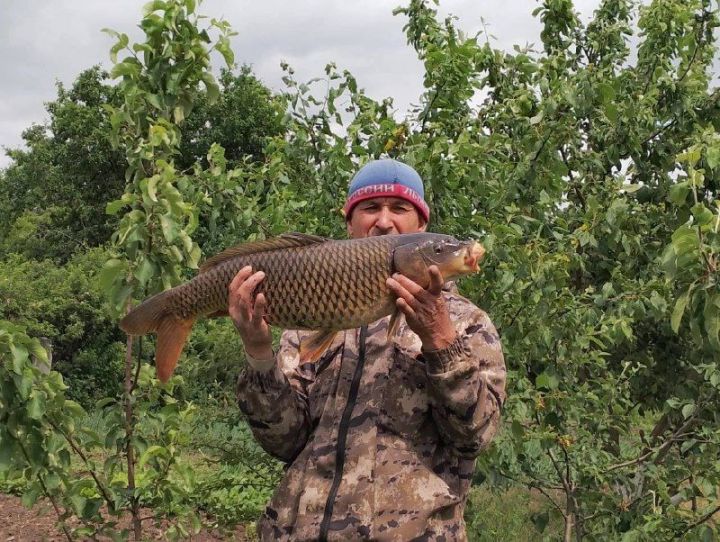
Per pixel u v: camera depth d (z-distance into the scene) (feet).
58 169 60.85
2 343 7.10
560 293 10.61
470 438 4.79
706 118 13.67
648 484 10.78
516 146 10.69
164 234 7.19
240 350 11.09
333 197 11.10
